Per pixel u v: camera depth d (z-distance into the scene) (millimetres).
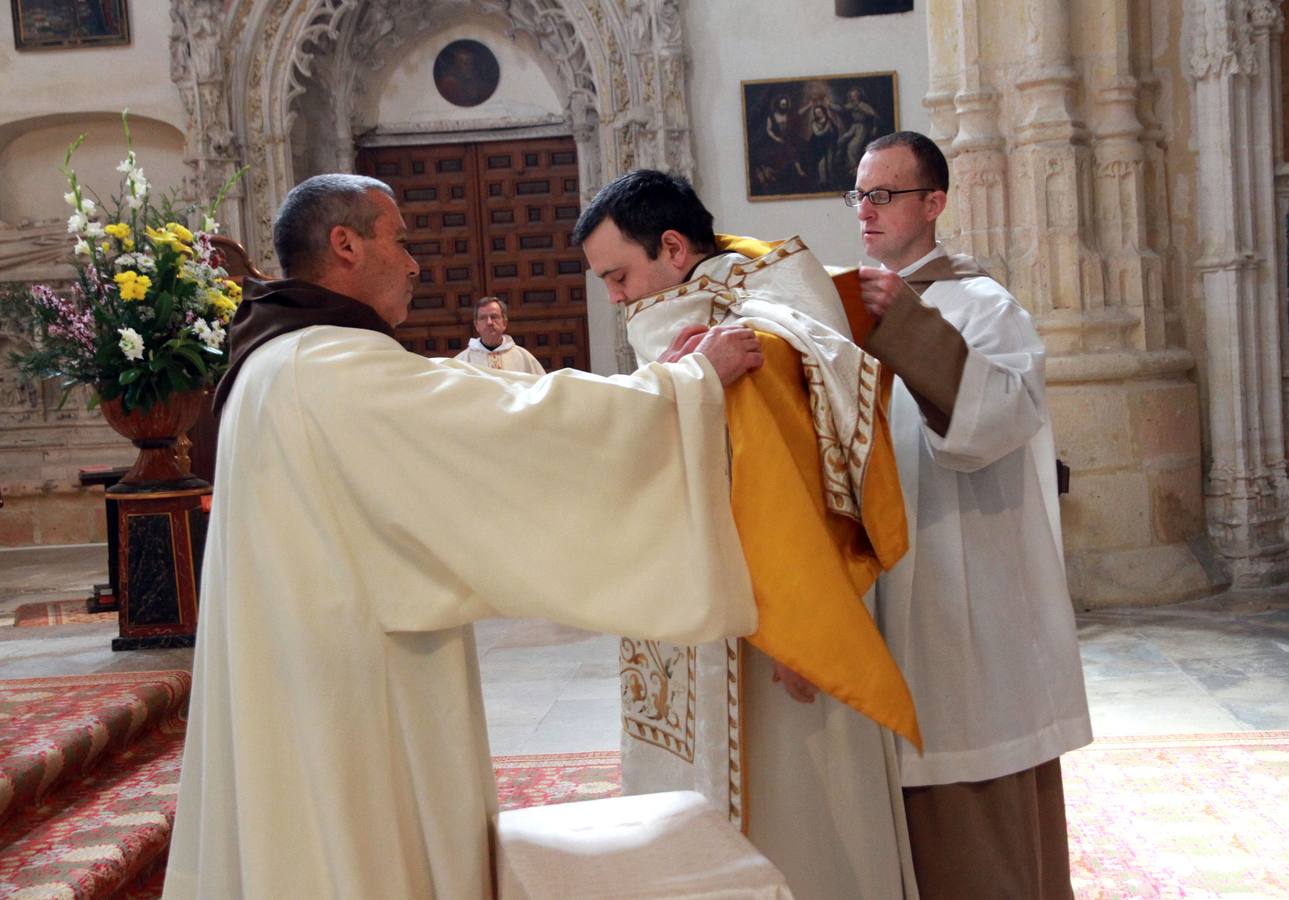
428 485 1850
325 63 12195
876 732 2250
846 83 11305
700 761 2178
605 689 5844
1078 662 2678
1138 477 7172
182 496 6406
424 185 12641
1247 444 7488
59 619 7734
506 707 5625
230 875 1958
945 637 2465
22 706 4469
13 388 11836
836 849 2189
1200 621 6656
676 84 11242
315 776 1854
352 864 1826
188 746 2137
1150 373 7223
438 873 1899
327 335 1975
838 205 11406
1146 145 7496
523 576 1825
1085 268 7172
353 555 1899
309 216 2061
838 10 11305
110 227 6195
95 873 3150
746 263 2164
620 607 1823
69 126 12195
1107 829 3812
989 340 2545
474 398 1855
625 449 1826
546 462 1824
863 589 2115
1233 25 7266
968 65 7215
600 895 1671
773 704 2191
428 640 1946
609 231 2201
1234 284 7375
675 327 2137
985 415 2279
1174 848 3641
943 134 7465
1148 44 7500
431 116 12539
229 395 2049
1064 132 7082
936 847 2479
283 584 1884
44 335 6371
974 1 7195
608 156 11641
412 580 1896
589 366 12602
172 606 6441
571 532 1827
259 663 1904
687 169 11328
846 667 1887
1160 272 7371
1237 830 3756
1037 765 2572
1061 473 6645
